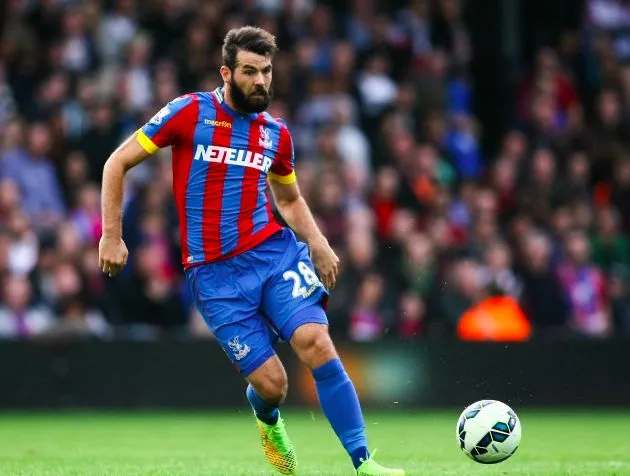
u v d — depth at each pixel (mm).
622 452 29641
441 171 57062
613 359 45188
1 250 44938
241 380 44281
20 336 44031
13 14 55281
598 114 61500
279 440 22562
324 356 20562
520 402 43344
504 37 65250
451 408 41344
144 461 26891
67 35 54938
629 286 52344
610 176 59562
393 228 49406
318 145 52938
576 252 51312
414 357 42062
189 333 46281
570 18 67500
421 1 62188
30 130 51438
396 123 55562
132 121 52781
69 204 50438
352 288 46406
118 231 20688
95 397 44031
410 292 47250
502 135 64688
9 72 53656
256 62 20766
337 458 27828
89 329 44250
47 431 36688
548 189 55938
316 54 57656
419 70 58969
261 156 21484
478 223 50812
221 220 21250
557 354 44781
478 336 46531
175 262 47906
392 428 37812
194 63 55000
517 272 50375
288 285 21031
